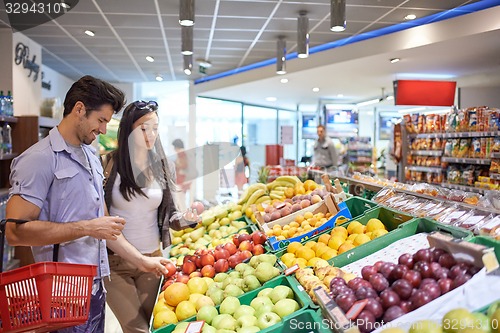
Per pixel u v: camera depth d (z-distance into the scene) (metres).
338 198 3.35
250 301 2.11
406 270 1.55
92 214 2.16
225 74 10.79
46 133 6.92
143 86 13.08
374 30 6.86
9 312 1.64
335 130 12.43
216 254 2.68
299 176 6.49
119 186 2.57
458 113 6.09
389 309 1.45
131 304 2.58
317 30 6.85
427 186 3.27
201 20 6.38
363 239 2.36
